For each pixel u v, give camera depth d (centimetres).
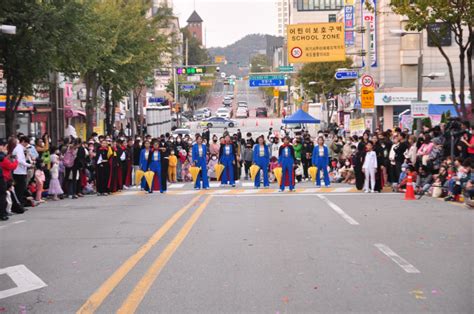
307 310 769
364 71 5294
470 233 1338
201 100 15275
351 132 3656
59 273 1015
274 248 1188
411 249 1164
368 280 921
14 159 1812
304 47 3594
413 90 5516
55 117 4019
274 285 898
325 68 6216
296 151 2997
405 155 2277
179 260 1081
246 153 3109
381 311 762
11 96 2848
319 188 2503
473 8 2394
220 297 834
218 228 1453
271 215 1673
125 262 1077
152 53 4216
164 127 5169
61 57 2622
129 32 3844
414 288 873
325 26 3584
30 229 1521
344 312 759
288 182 2408
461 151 2008
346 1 6391
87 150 2519
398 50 5588
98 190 2386
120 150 2594
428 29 2558
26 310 802
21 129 3609
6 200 1733
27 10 2373
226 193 2347
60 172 2266
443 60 5553
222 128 7831
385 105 5566
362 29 3828
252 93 19250
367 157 2269
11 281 973
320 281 919
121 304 808
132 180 2952
